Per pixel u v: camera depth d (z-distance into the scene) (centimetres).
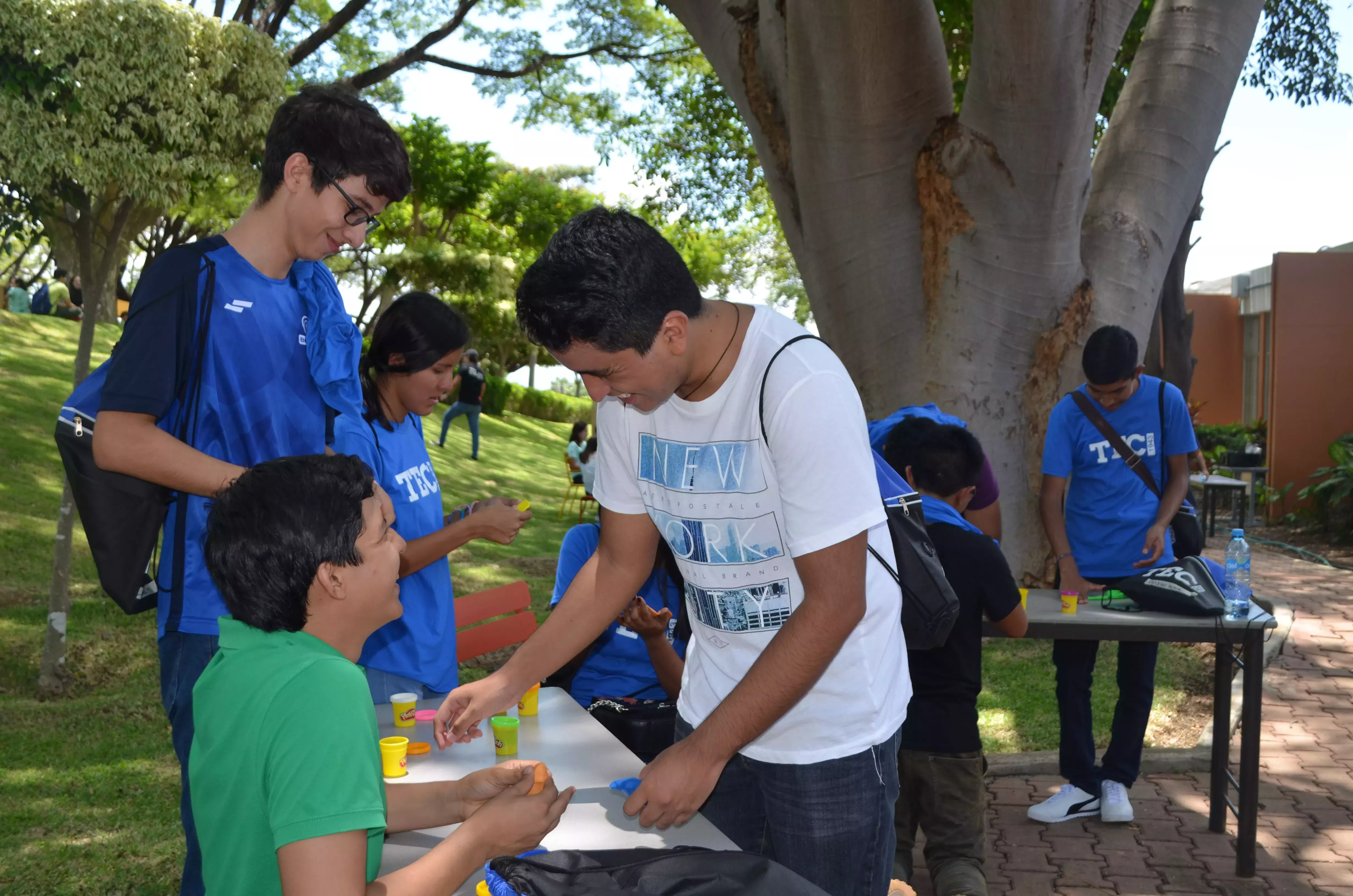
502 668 222
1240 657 688
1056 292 650
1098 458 455
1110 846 429
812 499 174
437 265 2728
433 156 2670
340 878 126
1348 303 1549
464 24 1385
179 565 211
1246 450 1581
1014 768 512
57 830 391
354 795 128
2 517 834
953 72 1080
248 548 141
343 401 238
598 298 160
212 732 138
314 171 218
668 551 328
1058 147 605
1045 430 656
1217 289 2139
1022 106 593
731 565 194
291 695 133
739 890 140
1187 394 1059
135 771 453
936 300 645
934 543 327
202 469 203
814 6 593
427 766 212
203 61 491
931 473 338
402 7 1495
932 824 329
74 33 451
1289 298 1562
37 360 1423
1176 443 448
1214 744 440
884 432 380
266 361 224
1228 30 716
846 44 596
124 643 624
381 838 140
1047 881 397
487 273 2772
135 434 202
